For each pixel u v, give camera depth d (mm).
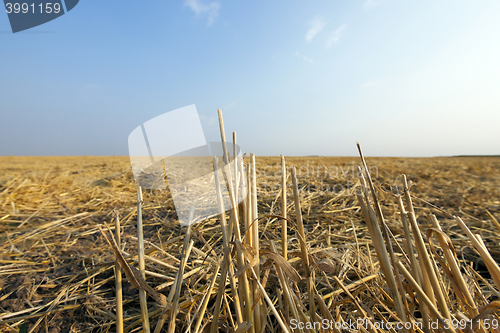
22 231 2758
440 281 1035
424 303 708
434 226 838
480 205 3566
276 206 3541
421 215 3105
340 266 1605
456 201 3777
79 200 4137
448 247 793
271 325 1125
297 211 896
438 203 3691
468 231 768
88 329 1318
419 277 774
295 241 2289
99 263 1994
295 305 920
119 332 764
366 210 800
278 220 2889
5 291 1655
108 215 3367
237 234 811
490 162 11531
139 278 758
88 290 1629
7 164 11375
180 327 1215
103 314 1428
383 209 3273
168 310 818
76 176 6434
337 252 1892
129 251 2209
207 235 2463
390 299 973
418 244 760
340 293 1351
